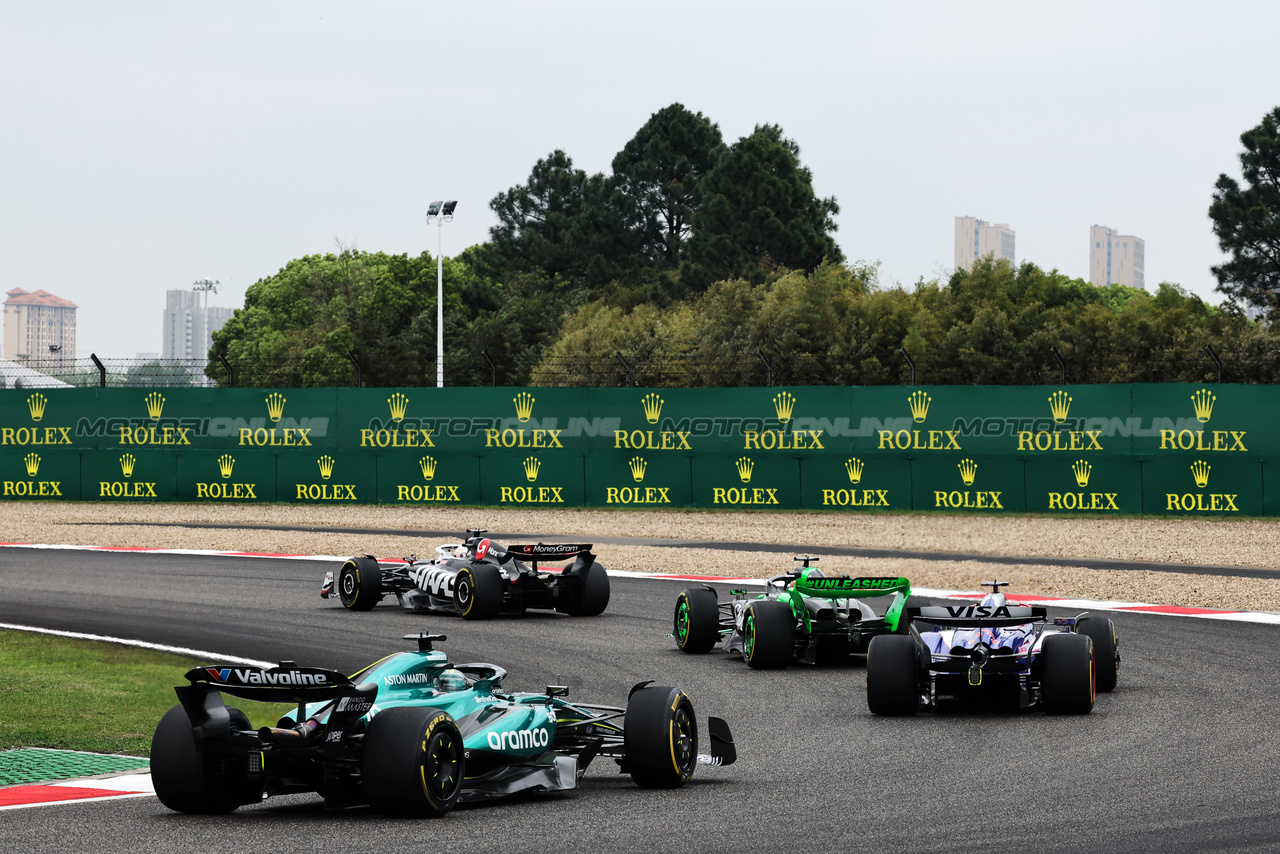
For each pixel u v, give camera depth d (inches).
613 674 755.4
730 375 2709.2
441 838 378.9
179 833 386.0
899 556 1371.8
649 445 1888.5
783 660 764.6
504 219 4938.5
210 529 1715.1
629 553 1430.9
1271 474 1672.0
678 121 4763.8
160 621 985.5
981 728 582.2
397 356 3959.2
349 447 1974.7
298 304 5024.6
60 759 524.1
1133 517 1713.8
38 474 2053.4
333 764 409.4
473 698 457.7
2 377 2094.0
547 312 4077.3
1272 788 453.1
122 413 2030.0
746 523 1728.6
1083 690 603.2
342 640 891.4
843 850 367.9
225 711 414.3
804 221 4050.2
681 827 396.2
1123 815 412.5
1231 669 753.0
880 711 615.5
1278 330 2714.1
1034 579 1176.8
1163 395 1705.2
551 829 391.9
